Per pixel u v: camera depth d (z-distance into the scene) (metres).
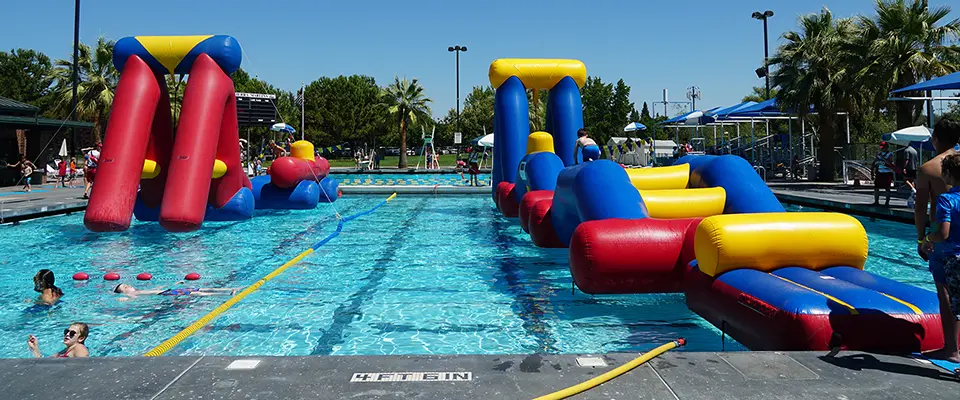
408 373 2.88
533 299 5.59
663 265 5.02
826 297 3.47
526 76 12.20
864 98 19.41
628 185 6.12
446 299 5.61
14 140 21.09
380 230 10.67
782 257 4.25
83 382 2.76
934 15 17.22
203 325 4.77
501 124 12.28
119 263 7.39
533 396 2.62
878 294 3.55
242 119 24.95
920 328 3.28
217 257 7.83
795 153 24.00
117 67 9.65
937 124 3.21
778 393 2.65
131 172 8.70
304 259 7.77
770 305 3.53
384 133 60.25
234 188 11.35
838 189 16.86
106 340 4.39
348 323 4.84
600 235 5.04
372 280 6.47
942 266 2.99
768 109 22.56
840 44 18.69
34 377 2.82
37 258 7.71
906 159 11.43
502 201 11.79
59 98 31.80
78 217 12.30
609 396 2.62
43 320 4.92
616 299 5.55
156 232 10.12
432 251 8.40
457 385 2.74
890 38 17.02
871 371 2.91
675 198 6.53
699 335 4.46
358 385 2.73
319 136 58.03
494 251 8.38
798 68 20.02
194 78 9.44
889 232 9.76
